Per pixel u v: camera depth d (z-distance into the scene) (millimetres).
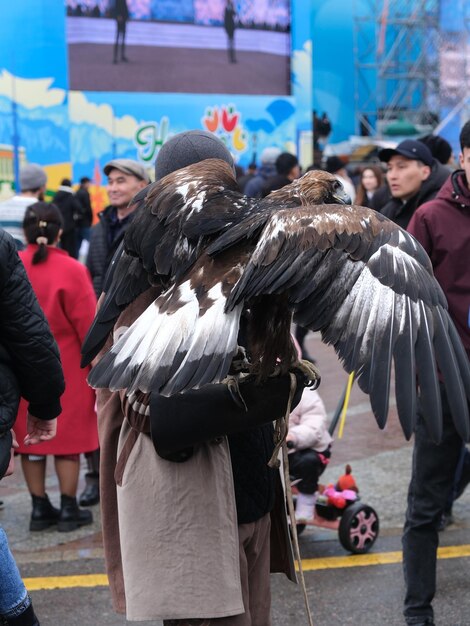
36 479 6820
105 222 8062
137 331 2904
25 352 4164
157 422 3234
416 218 5098
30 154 24172
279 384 3252
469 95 32031
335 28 29875
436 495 4961
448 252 4980
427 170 7785
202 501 3363
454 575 5910
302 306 2771
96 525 6980
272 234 2814
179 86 26547
